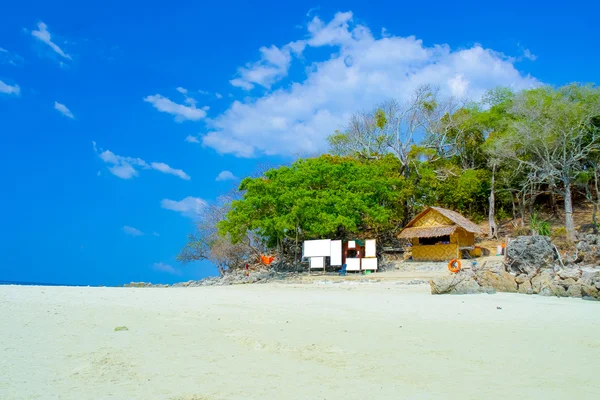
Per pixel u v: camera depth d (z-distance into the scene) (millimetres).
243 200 36250
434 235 36719
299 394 5379
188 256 44594
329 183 37969
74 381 5879
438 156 47906
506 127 43406
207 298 16609
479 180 44250
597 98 35375
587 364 6715
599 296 15969
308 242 34531
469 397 5215
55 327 9664
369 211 35188
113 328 9617
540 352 7488
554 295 17312
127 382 5852
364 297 17281
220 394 5387
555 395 5266
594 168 38938
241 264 44312
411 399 5168
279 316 11578
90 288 22609
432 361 6922
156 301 15172
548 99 36219
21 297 15891
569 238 33719
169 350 7637
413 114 47625
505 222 47750
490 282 19125
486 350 7641
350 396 5297
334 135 51219
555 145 37125
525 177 43250
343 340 8461
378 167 41312
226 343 8219
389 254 42969
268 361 6957
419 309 13133
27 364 6672
